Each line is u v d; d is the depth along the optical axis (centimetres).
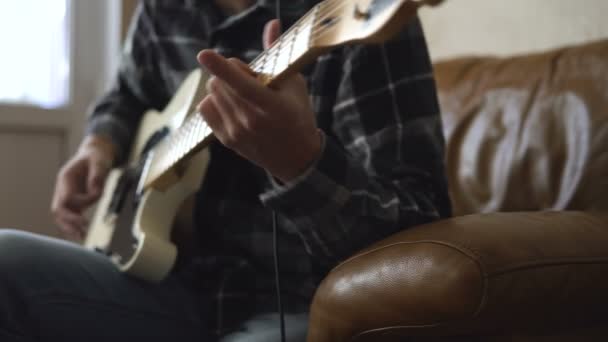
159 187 87
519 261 58
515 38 164
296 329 77
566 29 153
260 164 64
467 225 63
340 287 63
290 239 87
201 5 103
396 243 62
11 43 198
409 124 76
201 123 72
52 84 208
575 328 65
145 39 114
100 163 113
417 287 58
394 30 45
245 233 89
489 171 126
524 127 123
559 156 117
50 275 77
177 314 86
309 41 53
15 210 200
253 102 56
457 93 137
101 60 216
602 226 70
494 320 57
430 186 75
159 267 84
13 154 199
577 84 119
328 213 66
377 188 69
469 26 175
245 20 92
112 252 93
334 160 64
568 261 61
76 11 212
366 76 79
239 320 87
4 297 72
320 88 84
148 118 116
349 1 51
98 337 79
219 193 91
